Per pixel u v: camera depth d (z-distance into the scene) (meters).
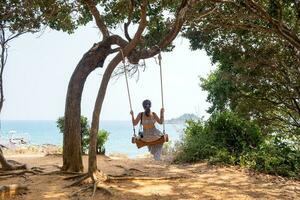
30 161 14.52
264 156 13.63
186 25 13.98
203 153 14.78
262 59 16.05
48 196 8.62
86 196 8.70
